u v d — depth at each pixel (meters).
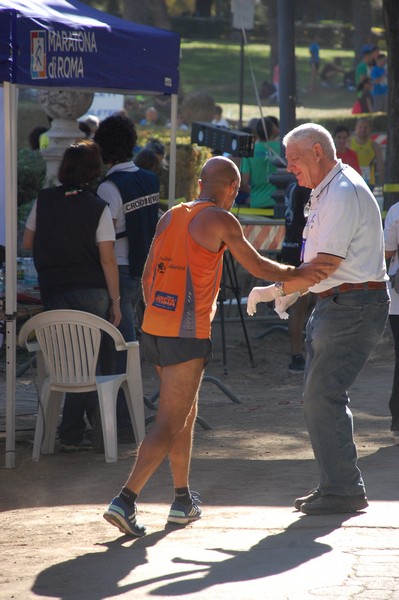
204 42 89.56
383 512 9.41
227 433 13.47
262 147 23.11
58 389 11.92
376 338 9.39
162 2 76.12
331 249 8.96
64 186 11.79
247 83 75.12
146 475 8.90
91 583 7.75
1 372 16.86
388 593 7.24
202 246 8.84
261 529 9.02
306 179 9.21
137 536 8.96
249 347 18.66
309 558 8.09
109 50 12.17
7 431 11.70
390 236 12.71
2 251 13.02
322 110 67.06
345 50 90.62
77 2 13.30
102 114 34.81
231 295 20.50
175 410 8.96
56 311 11.67
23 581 7.88
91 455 12.20
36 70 11.30
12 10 11.03
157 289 8.99
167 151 29.44
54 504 10.29
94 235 11.67
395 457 11.91
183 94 65.19
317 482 10.84
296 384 17.39
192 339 8.89
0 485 11.07
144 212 12.42
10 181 11.39
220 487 10.73
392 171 22.42
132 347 12.02
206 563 8.09
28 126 46.12
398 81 22.17
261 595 7.29
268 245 19.77
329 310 9.26
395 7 21.72
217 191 9.09
